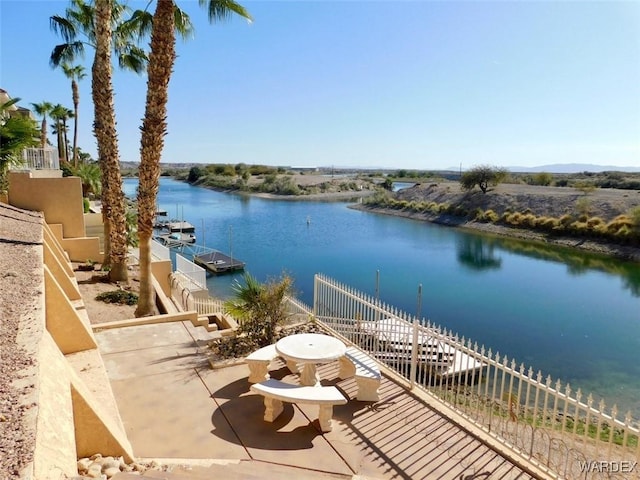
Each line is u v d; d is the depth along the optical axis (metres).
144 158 8.21
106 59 10.48
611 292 21.62
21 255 5.44
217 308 10.04
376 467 3.76
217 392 5.03
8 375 2.07
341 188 93.56
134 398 4.84
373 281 23.95
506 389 9.91
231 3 8.26
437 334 5.06
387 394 5.14
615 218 33.88
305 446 4.04
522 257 31.00
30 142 12.61
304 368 5.04
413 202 57.81
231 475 2.86
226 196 85.00
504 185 58.12
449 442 4.18
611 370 12.30
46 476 1.51
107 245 11.95
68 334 5.25
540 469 3.78
